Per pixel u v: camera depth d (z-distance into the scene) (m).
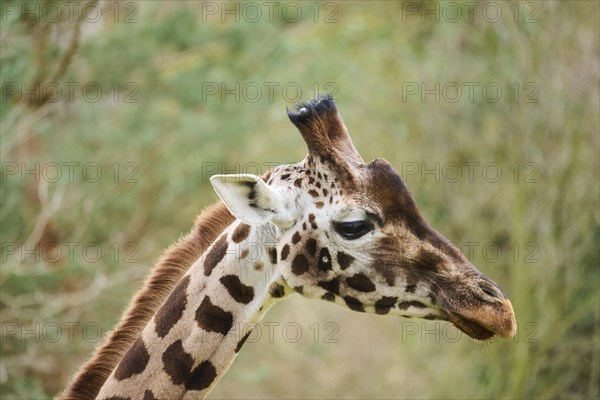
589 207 18.88
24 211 19.48
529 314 18.75
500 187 20.27
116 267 19.70
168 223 22.03
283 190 8.52
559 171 18.98
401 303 8.54
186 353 8.45
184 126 21.05
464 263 8.52
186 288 8.60
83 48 19.36
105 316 19.16
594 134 18.91
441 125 21.78
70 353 18.80
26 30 17.55
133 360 8.46
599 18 19.16
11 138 17.67
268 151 23.91
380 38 25.22
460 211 20.72
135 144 20.84
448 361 19.45
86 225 19.44
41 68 18.64
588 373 19.86
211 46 21.38
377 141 24.56
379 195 8.48
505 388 19.09
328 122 8.75
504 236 20.19
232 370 21.25
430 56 23.58
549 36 19.44
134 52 19.94
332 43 24.62
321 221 8.48
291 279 8.52
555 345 19.23
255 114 22.53
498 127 20.39
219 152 22.11
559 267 18.92
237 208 8.22
